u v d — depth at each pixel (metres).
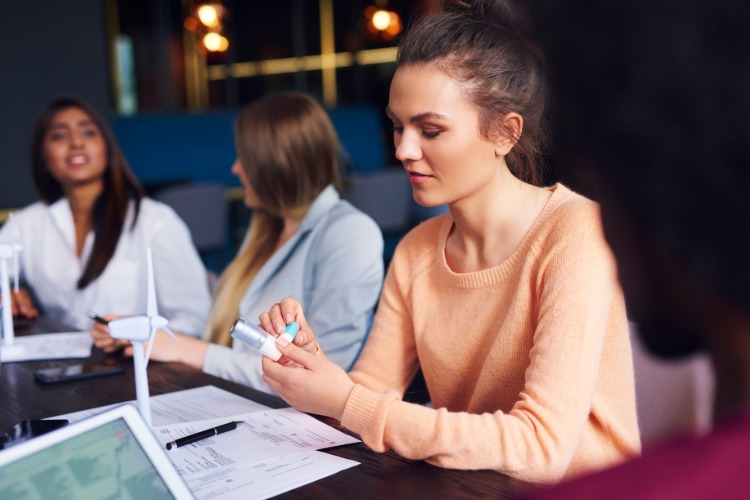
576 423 0.95
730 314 0.29
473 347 1.18
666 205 0.28
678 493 0.28
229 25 9.80
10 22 5.82
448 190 1.08
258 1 9.95
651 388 1.22
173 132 7.05
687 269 0.29
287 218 1.86
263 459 0.98
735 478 0.28
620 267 0.32
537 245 1.09
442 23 1.05
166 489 0.74
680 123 0.28
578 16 0.31
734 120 0.27
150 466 0.74
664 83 0.28
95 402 1.27
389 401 0.96
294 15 10.17
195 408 1.21
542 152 1.08
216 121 7.38
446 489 0.88
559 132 0.34
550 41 0.32
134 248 2.23
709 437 0.30
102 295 2.22
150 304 1.02
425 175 1.08
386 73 9.88
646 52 0.28
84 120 2.22
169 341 1.55
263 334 1.03
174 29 9.61
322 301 1.73
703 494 0.28
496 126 1.05
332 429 1.09
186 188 4.57
